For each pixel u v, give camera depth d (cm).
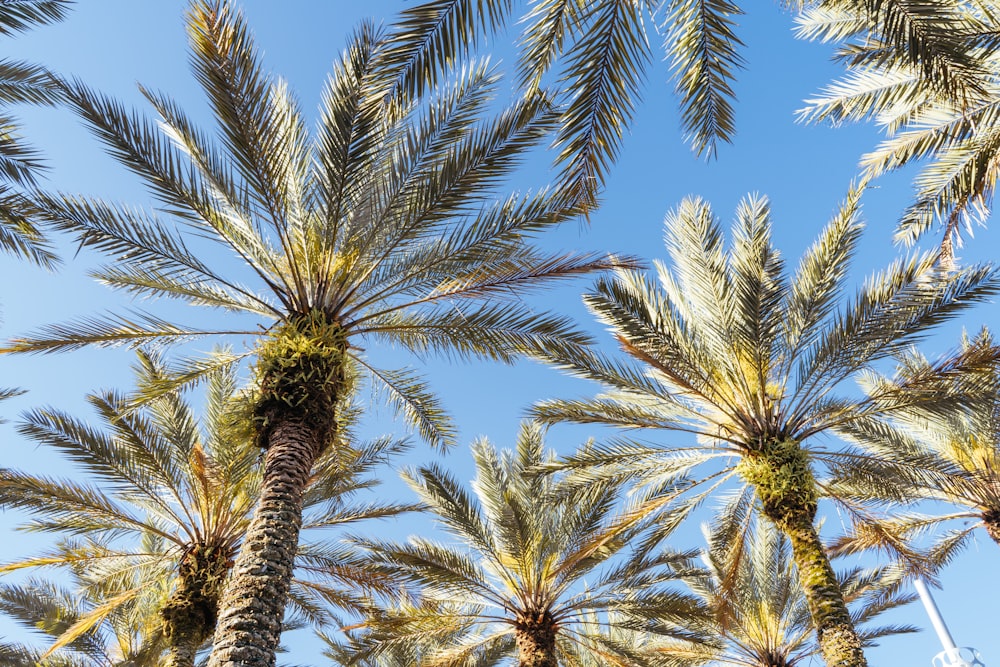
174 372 968
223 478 1193
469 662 1463
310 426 762
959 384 1003
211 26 701
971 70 503
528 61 558
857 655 886
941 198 958
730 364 1107
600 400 1194
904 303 989
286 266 900
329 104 782
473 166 808
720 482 1139
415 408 1016
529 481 1412
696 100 559
